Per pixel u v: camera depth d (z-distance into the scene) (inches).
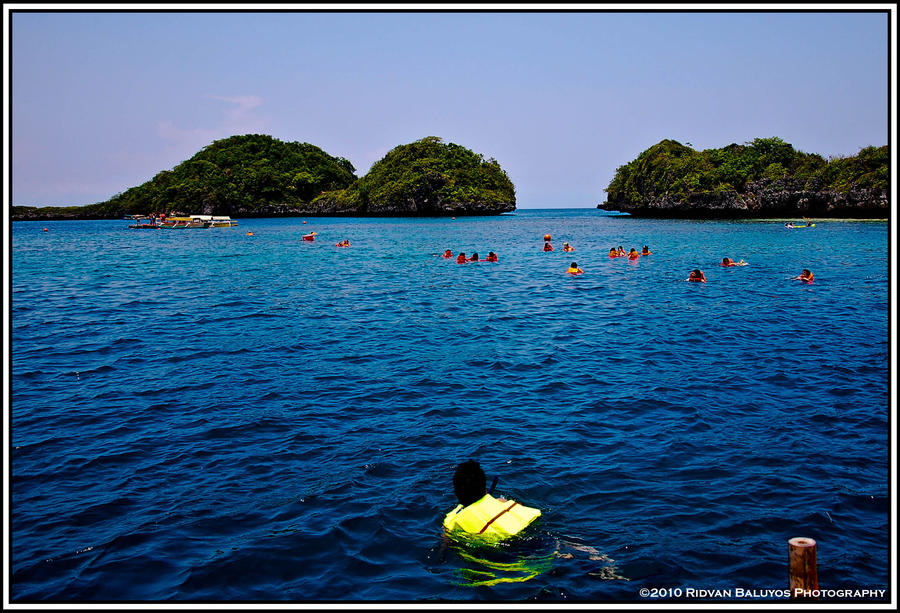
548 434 364.2
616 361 532.1
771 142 3708.2
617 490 290.8
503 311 792.3
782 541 246.2
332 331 676.7
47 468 327.3
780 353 553.0
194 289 1052.5
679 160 4072.3
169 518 271.9
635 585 218.5
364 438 362.0
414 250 1916.8
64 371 524.4
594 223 3890.3
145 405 430.0
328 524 264.1
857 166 3245.6
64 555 243.3
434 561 236.4
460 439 358.0
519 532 251.4
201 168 6796.3
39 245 2456.9
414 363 533.3
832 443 345.1
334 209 6082.7
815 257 1480.1
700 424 377.1
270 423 389.7
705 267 1295.5
